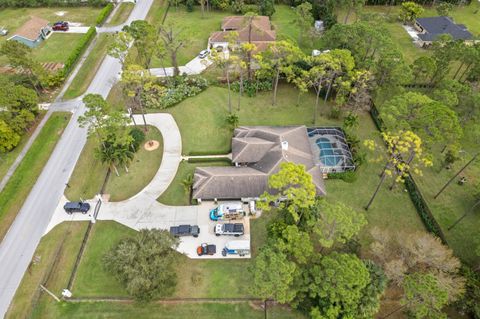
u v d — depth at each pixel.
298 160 58.47
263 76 78.62
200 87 82.06
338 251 49.31
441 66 74.25
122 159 59.78
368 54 86.00
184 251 51.53
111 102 78.06
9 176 62.34
